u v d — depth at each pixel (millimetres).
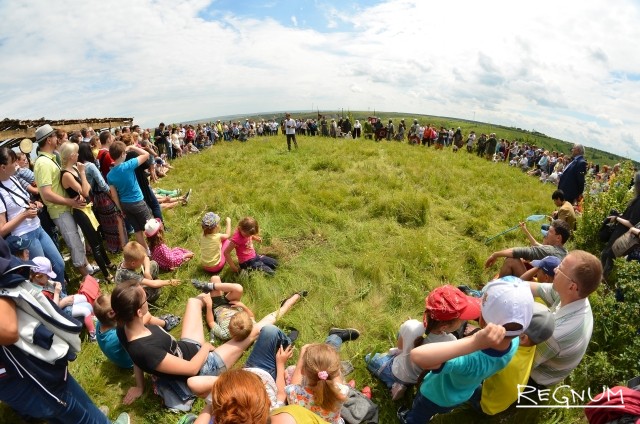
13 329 1872
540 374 2734
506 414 2824
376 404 2951
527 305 1956
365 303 4215
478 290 4523
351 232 5871
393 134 21859
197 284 4047
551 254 3768
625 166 6074
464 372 2223
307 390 2252
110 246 5711
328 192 7535
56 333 2107
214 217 4926
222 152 14531
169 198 7711
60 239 6168
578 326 2451
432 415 2621
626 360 3016
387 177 8766
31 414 2184
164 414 2949
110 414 2971
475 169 11781
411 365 2758
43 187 4246
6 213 3654
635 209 4418
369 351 3498
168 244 6004
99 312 3170
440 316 2369
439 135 19812
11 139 7520
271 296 4297
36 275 3363
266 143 17266
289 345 3326
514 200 8469
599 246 5555
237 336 3230
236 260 5156
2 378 1979
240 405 1558
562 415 2801
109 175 5125
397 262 4859
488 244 5762
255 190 8086
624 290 3498
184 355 3096
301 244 5672
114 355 3221
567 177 7020
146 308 3605
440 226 6359
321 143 15883
